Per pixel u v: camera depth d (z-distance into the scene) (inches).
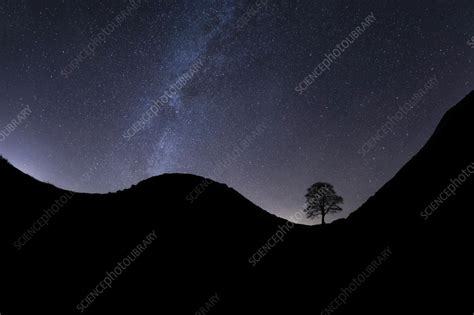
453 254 696.4
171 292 738.2
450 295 587.2
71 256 773.3
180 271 852.0
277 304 759.1
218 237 1160.2
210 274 877.2
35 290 598.5
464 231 748.6
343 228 1230.3
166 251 942.4
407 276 706.8
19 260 680.4
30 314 523.5
